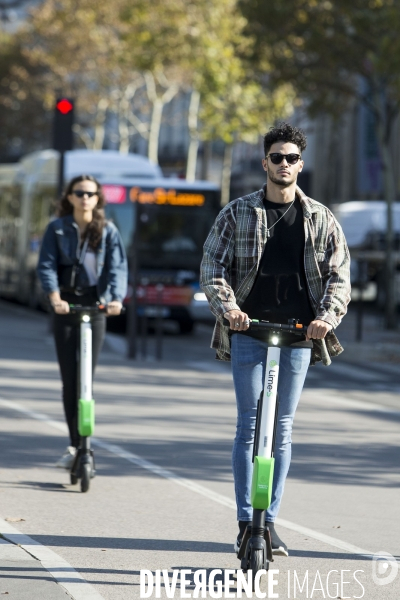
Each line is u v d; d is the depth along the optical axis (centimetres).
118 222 6531
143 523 1886
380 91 6900
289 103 9969
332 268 1560
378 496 2203
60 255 2191
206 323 7906
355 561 1681
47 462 2428
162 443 2747
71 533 1791
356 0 6391
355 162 13188
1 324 6644
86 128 14075
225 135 9969
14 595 1410
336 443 2850
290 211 1562
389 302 7175
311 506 2086
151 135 12519
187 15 9719
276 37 6738
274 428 1509
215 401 3628
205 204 6575
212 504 2067
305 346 1565
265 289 1562
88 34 12000
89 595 1434
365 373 4925
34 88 13725
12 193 8812
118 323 7025
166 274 6475
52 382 3984
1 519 1861
